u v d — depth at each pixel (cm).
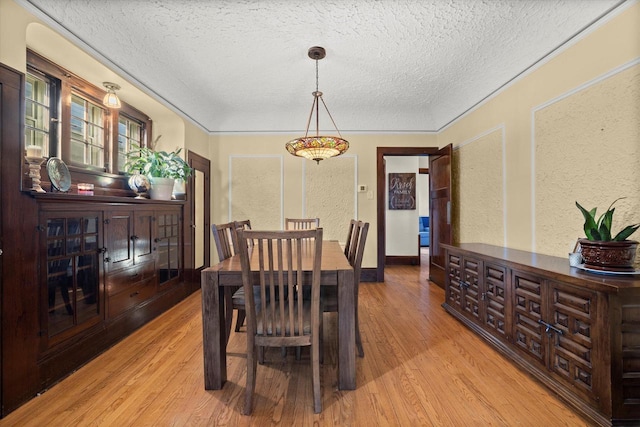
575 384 142
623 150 162
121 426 133
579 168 189
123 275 230
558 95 204
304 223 367
